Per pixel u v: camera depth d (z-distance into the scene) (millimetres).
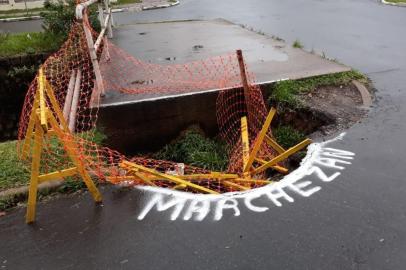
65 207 4602
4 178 4969
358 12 15664
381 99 7078
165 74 8133
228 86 7242
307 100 6980
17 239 4180
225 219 4344
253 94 7148
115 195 4770
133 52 10094
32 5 22297
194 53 9750
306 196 4680
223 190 5355
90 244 4074
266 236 4082
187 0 22797
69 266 3830
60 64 9062
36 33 12367
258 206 4531
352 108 6738
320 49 10469
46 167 5078
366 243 3959
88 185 4559
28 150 5238
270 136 6777
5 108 10734
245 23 14555
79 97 7496
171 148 6934
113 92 7141
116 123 6703
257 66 8469
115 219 4395
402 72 8461
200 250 3939
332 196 4668
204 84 7398
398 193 4680
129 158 6582
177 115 6980
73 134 5629
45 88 4801
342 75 7848
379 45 10656
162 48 10406
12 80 10602
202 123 7180
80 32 9992
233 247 3959
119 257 3898
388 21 13680
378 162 5289
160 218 4391
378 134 5949
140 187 4910
